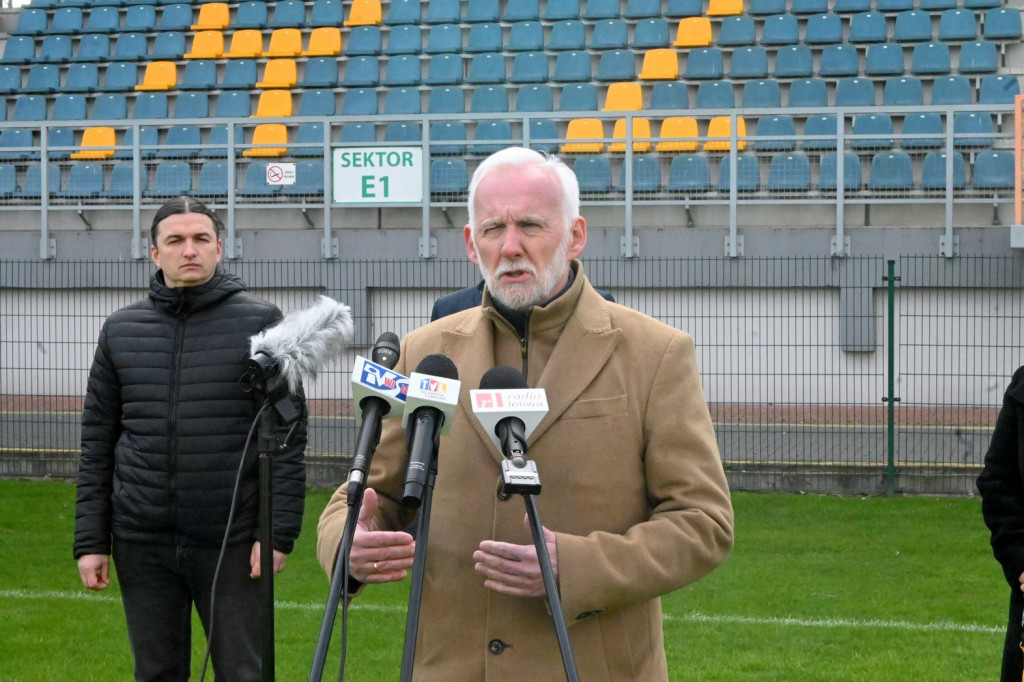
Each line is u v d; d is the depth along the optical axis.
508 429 2.28
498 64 16.75
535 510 2.26
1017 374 3.80
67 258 14.38
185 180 14.96
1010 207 13.42
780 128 14.84
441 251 13.74
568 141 13.47
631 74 16.36
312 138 16.31
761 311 12.85
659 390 2.71
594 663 2.60
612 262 13.12
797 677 6.10
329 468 11.29
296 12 18.06
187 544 4.22
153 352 4.29
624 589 2.48
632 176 13.68
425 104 16.77
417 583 2.18
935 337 11.72
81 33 18.42
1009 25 15.92
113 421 4.39
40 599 7.71
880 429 10.88
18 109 17.33
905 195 13.60
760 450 11.08
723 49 16.41
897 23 16.17
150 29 18.34
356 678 6.05
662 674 2.74
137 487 4.23
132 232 14.30
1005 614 7.32
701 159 13.97
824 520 9.90
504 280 2.67
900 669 6.22
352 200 13.74
